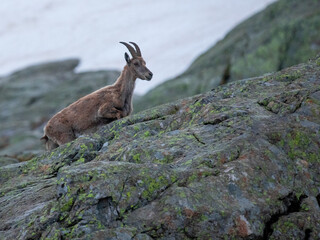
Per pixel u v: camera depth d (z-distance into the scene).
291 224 25.06
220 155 27.64
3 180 37.00
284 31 115.94
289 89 35.38
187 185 26.12
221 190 25.83
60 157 36.75
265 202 25.66
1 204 32.41
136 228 24.44
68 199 25.77
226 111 32.81
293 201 26.34
